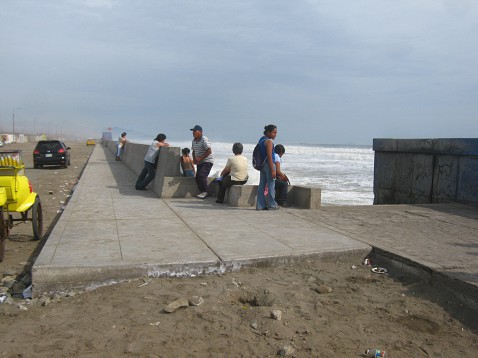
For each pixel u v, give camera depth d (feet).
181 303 13.32
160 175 35.73
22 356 10.60
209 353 10.84
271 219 24.72
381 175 43.21
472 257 16.81
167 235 20.33
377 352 10.75
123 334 11.71
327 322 12.56
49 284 14.70
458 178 33.22
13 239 24.26
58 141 80.53
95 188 39.83
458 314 13.10
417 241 19.60
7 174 21.35
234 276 16.08
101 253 16.89
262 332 11.91
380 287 15.31
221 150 307.58
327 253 17.87
